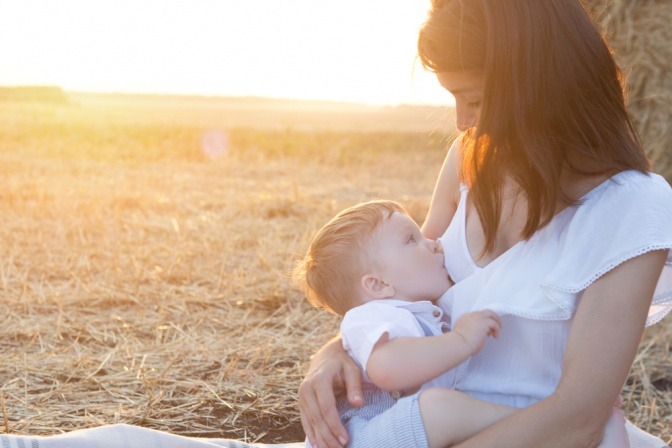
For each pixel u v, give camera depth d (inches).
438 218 91.1
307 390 74.6
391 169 557.9
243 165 542.9
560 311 66.9
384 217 79.6
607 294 63.7
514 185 72.3
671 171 217.5
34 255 210.5
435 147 826.8
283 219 283.1
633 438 80.8
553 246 68.4
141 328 155.3
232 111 2935.5
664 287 73.1
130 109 2583.7
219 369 133.7
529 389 70.5
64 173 426.9
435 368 67.9
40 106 1915.6
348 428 72.9
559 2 63.7
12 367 130.9
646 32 215.6
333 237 80.3
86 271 196.4
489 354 72.3
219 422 114.6
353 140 852.6
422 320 75.2
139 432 86.3
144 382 123.3
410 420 67.7
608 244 64.5
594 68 64.4
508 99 63.3
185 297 176.4
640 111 219.5
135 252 216.8
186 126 1078.4
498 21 62.7
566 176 68.2
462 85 67.7
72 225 247.8
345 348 76.6
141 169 480.7
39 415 111.8
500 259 71.4
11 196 310.7
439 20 66.1
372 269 78.2
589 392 62.4
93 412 115.1
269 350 139.9
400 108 4165.8
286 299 178.7
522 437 62.7
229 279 191.8
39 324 154.1
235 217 285.6
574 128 64.1
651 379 139.0
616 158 66.0
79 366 130.6
